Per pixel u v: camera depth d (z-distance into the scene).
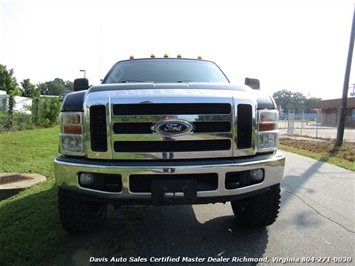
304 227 3.11
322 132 20.98
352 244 2.73
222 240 2.80
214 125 2.33
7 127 13.81
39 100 17.64
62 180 2.37
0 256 2.40
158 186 2.22
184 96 2.26
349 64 10.60
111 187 2.31
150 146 2.28
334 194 4.35
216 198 2.31
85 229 2.77
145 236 2.89
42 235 2.80
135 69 3.76
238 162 2.32
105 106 2.26
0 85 37.94
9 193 4.31
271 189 2.73
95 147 2.32
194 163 2.27
